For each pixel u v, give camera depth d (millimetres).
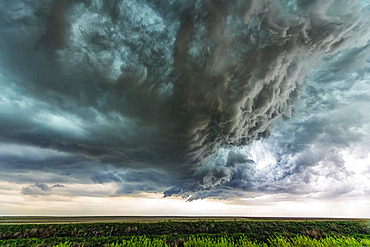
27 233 22781
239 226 27469
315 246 20750
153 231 25656
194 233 25641
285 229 26750
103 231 24719
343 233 26406
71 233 23797
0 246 19297
